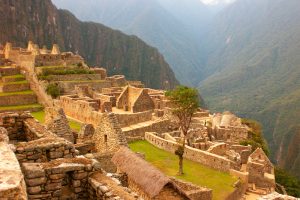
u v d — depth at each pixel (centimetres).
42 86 7769
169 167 3981
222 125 6806
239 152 5184
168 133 5350
